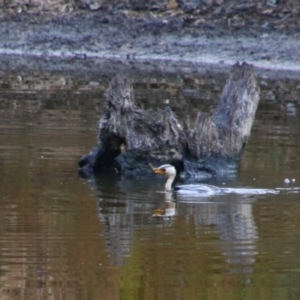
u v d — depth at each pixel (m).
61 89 51.19
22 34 72.25
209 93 50.81
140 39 70.69
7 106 43.53
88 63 65.56
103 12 73.81
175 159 30.38
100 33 71.88
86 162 30.16
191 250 20.16
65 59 67.88
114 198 25.67
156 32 71.25
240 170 30.30
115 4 74.25
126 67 63.47
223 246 20.47
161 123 30.23
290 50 65.94
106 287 17.77
